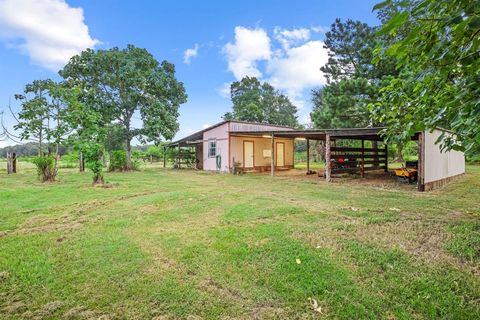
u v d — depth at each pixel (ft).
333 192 26.91
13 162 53.62
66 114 38.22
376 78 51.13
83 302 8.21
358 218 16.71
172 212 18.72
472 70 5.30
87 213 18.80
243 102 133.39
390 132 9.14
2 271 10.17
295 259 10.80
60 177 43.55
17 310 7.88
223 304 8.04
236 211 18.70
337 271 9.84
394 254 11.21
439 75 6.12
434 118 7.02
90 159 34.19
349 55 64.69
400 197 23.73
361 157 40.60
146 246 12.41
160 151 87.86
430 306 7.88
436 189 28.32
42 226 15.76
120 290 8.82
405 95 8.02
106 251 11.85
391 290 8.66
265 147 59.00
